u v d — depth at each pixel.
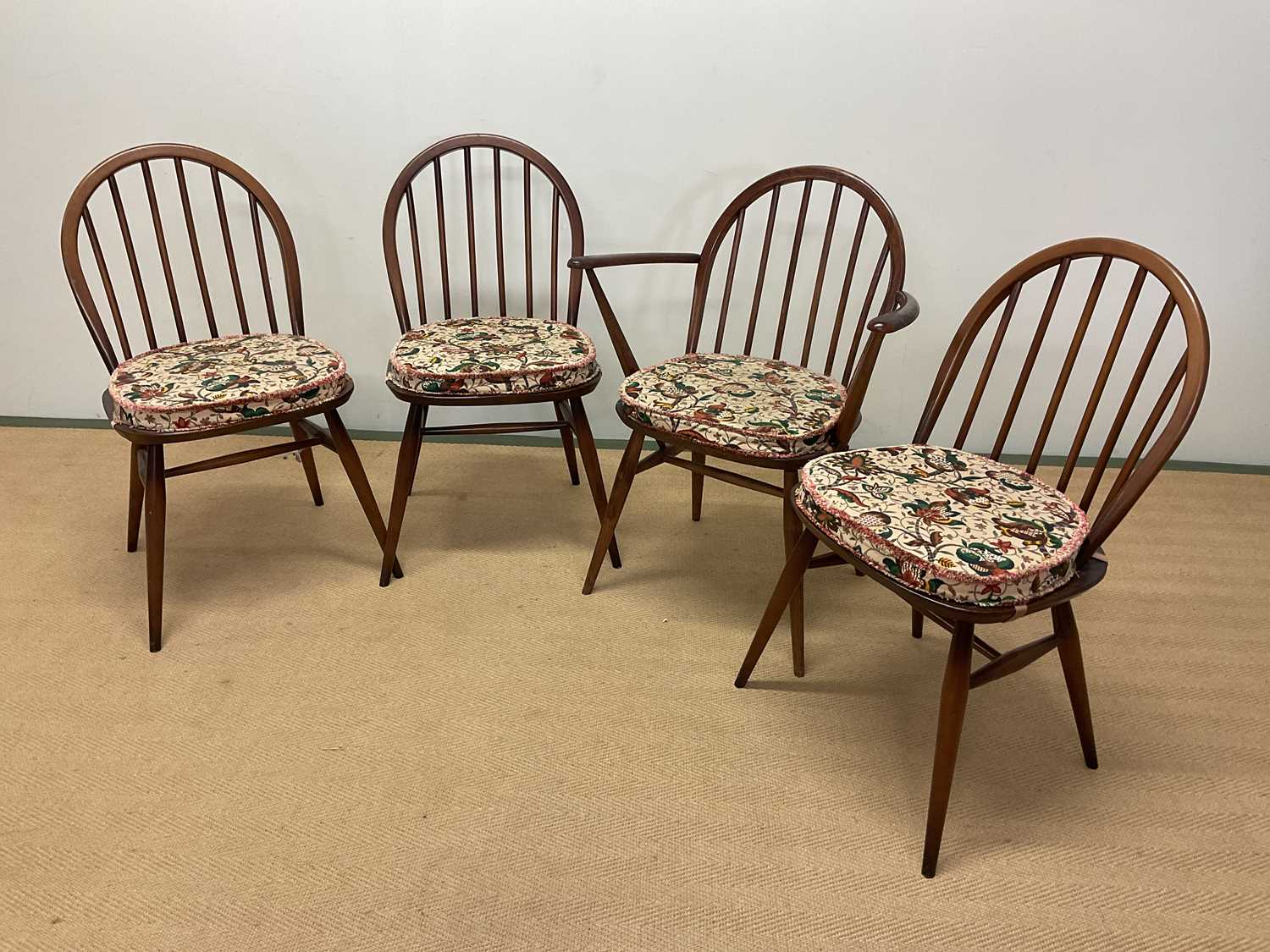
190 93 1.85
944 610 0.92
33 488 1.89
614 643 1.43
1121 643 1.45
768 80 1.78
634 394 1.37
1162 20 1.68
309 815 1.07
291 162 1.92
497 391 1.42
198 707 1.24
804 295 1.99
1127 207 1.87
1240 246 1.88
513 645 1.41
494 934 0.93
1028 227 1.89
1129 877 1.01
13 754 1.14
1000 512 1.02
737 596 1.58
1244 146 1.78
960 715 0.95
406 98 1.84
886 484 1.09
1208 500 1.96
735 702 1.29
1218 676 1.37
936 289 1.97
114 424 1.30
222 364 1.42
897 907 0.97
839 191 1.43
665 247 1.97
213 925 0.92
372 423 2.24
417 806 1.09
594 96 1.82
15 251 2.03
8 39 1.80
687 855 1.03
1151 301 1.95
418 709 1.26
